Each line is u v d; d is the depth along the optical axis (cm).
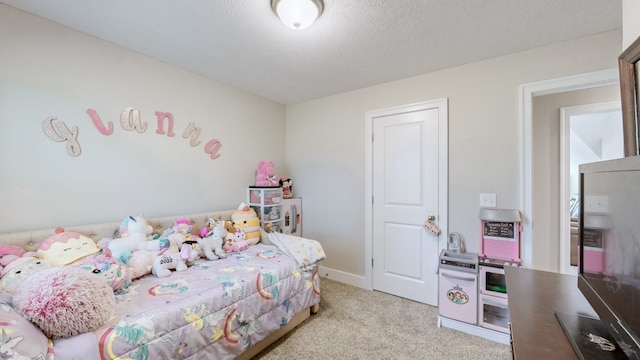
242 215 258
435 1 147
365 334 197
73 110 179
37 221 166
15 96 158
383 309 237
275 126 339
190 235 218
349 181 298
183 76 241
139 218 190
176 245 197
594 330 83
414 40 189
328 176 315
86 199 186
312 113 329
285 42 193
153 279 165
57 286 106
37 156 166
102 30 180
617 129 369
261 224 285
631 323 65
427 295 249
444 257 212
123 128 203
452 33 180
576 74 187
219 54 212
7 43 156
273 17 163
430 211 247
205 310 140
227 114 280
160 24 172
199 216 245
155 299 138
